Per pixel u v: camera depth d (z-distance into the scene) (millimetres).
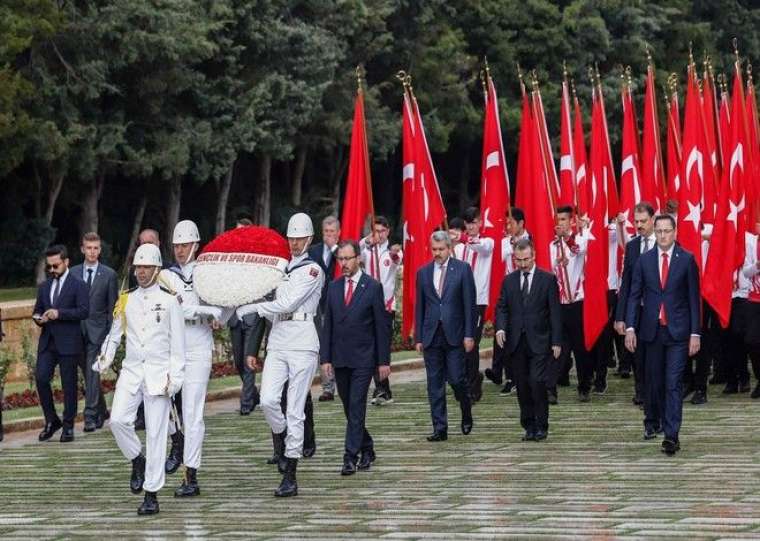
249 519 18719
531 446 23984
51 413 27375
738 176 29859
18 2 60156
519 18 88688
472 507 18734
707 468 21156
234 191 85312
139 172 67688
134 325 20000
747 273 29062
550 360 24734
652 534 16547
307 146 80562
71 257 76375
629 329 23531
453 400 30750
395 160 97062
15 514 19938
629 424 26141
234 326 29391
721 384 32156
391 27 82188
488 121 31547
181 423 24641
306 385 20828
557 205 35031
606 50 89750
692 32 95188
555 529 17047
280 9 73688
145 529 18375
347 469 21766
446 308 24906
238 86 70625
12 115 59438
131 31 62969
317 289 21016
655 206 36156
